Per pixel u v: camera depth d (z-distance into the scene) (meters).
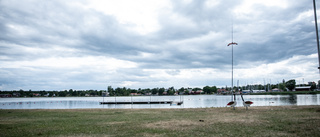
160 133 12.35
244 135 11.35
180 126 14.47
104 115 23.16
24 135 12.49
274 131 12.16
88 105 75.19
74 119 19.81
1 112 29.31
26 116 23.45
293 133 11.55
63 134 12.60
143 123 16.23
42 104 85.06
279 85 199.62
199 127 13.91
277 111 22.28
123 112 26.33
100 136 11.89
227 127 13.70
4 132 13.34
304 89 186.38
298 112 20.50
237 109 26.25
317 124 13.59
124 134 12.27
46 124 16.70
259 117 17.88
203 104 66.38
